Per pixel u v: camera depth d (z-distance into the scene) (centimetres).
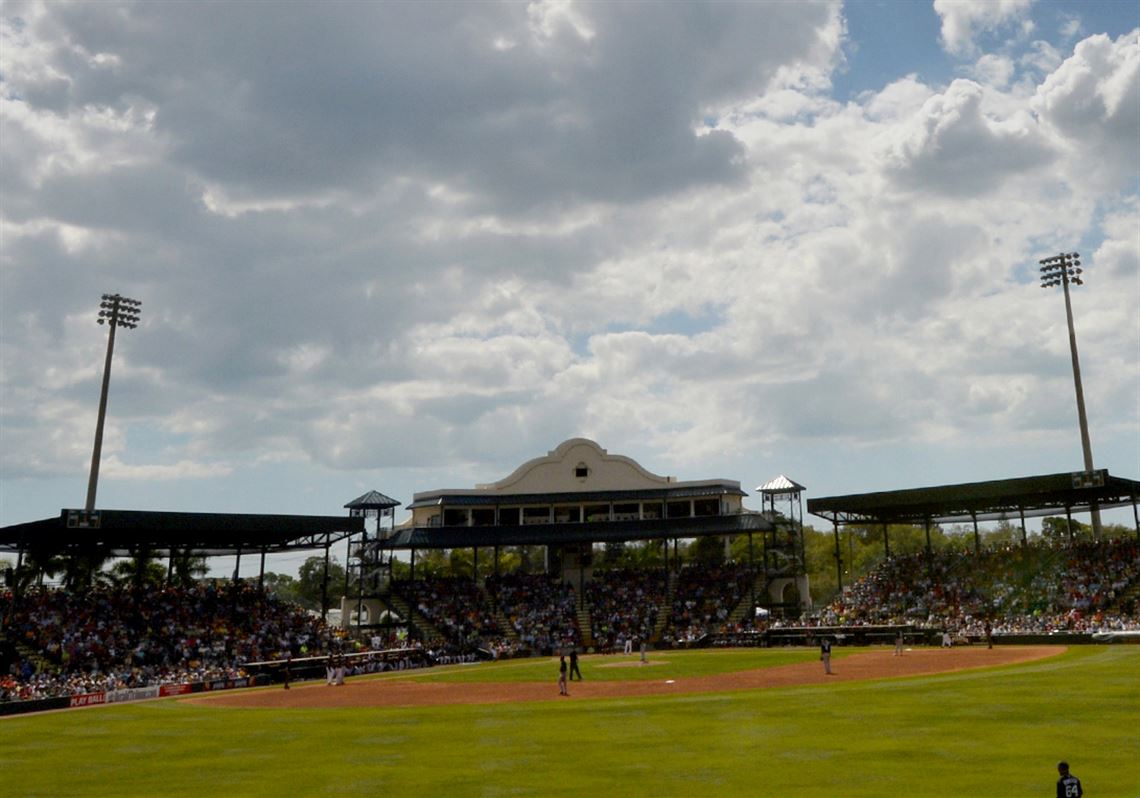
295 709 4334
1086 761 2273
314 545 9294
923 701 3516
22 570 8400
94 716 4431
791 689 4284
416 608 9844
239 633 8150
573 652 5434
